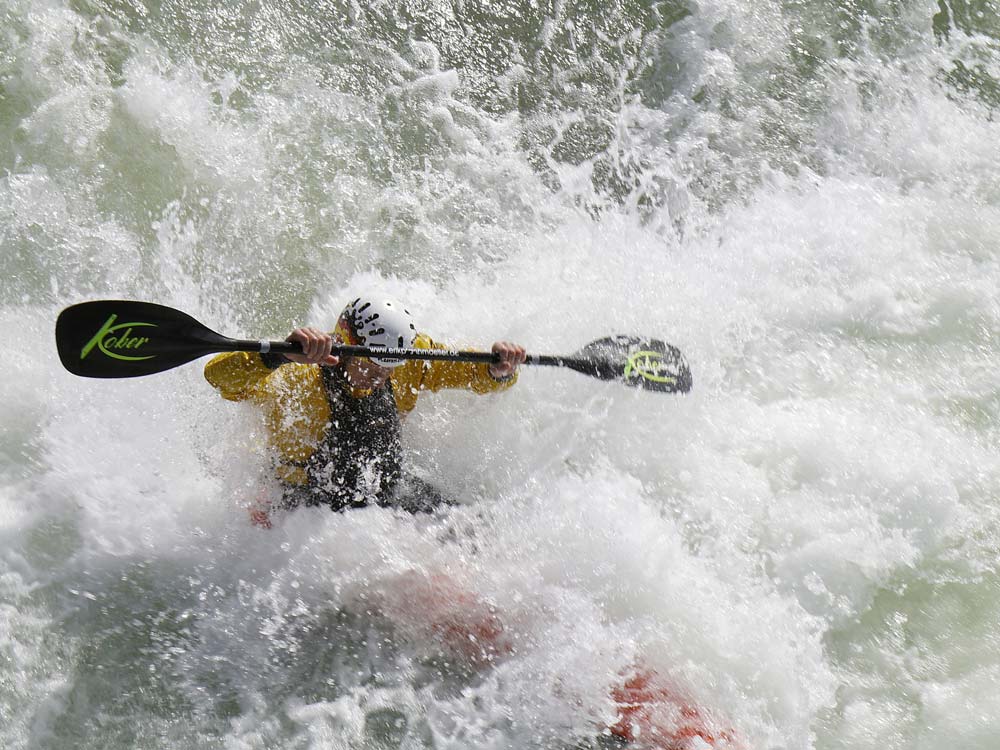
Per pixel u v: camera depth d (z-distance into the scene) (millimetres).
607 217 22828
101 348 16219
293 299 20938
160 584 16562
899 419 19875
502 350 17094
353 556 16781
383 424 16844
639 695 15555
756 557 17641
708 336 20812
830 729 15953
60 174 21219
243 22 23734
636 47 25328
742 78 25156
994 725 15977
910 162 24312
